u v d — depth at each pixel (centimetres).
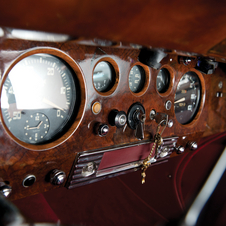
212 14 19
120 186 52
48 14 17
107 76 44
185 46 27
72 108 41
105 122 43
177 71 52
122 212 46
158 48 30
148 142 49
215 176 20
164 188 51
